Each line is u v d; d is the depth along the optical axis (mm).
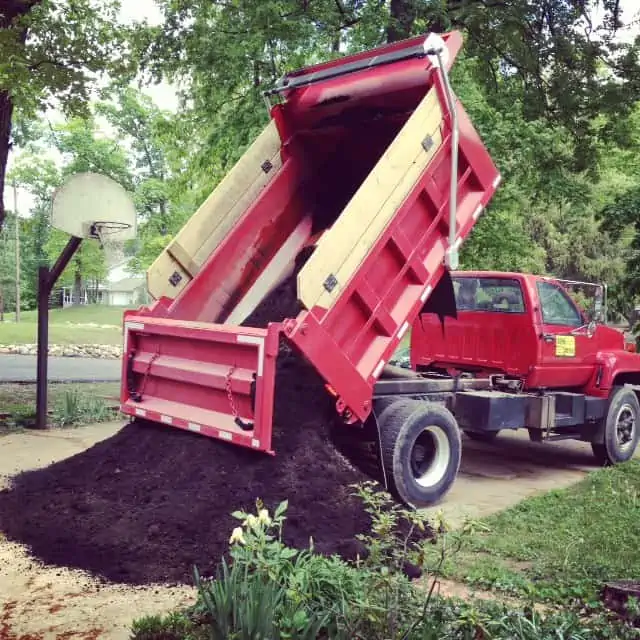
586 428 8703
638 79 13562
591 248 25281
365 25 13812
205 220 7211
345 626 3225
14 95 10414
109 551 4855
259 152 7570
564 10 13648
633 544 5340
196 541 4895
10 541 5156
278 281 7562
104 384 15398
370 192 5945
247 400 5645
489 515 6168
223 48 13875
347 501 5508
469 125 6754
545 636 3404
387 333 6211
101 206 9992
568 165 15820
